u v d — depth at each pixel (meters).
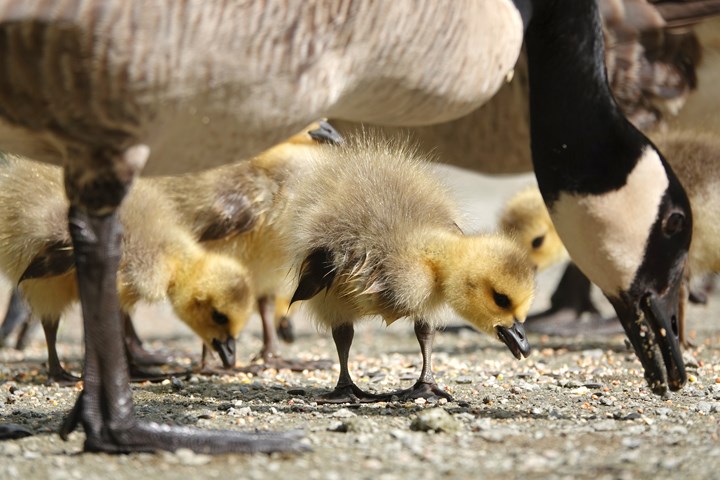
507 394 11.93
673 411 10.87
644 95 15.61
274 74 8.95
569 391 12.07
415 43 9.70
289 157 13.95
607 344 16.08
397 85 9.90
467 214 13.31
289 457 9.15
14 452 9.41
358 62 9.48
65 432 9.43
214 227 13.77
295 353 16.03
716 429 10.02
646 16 15.44
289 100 9.15
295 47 8.97
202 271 13.57
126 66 8.55
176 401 11.93
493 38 10.41
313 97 9.27
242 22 8.69
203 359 14.09
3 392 12.68
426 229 11.91
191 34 8.58
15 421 10.80
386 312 11.67
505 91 15.37
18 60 8.59
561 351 15.38
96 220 9.30
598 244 10.62
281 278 14.23
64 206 12.90
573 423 10.37
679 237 10.61
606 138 10.61
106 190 9.18
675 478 8.46
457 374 13.32
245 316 13.73
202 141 9.29
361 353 16.00
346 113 10.16
